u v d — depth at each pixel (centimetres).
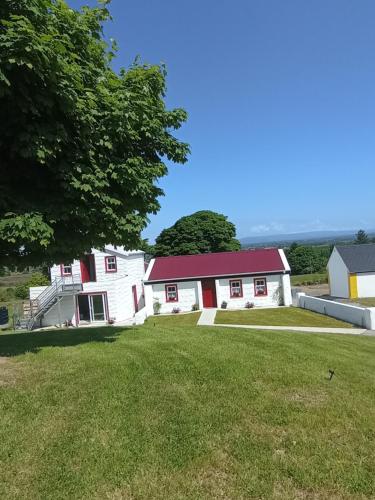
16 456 420
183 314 2969
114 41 875
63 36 689
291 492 376
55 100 657
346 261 3753
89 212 741
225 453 430
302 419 501
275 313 2717
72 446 435
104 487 377
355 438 463
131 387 581
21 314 2875
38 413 504
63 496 366
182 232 4947
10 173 730
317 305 2655
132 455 423
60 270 2941
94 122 723
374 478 394
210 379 615
